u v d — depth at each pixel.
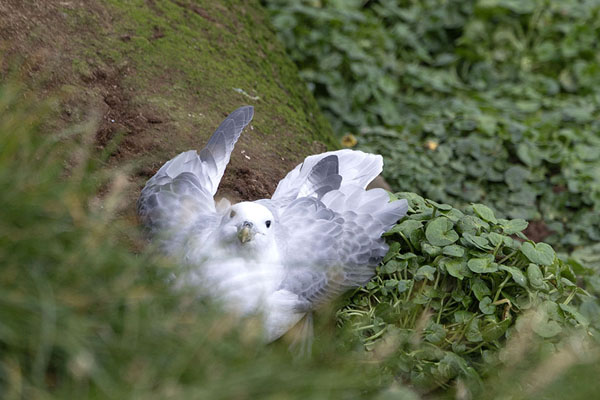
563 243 10.62
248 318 5.41
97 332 4.64
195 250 6.19
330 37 12.66
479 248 7.02
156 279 5.09
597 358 5.74
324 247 6.80
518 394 5.82
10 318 4.43
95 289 4.75
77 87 8.07
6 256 4.61
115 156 7.72
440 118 11.91
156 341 4.66
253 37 10.80
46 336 4.34
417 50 13.73
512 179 10.92
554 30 14.25
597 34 14.28
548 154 11.26
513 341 6.48
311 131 9.81
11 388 4.27
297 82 11.06
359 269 6.97
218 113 8.84
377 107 12.42
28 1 8.38
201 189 7.03
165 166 7.24
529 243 7.14
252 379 4.57
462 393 6.06
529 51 14.22
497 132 11.39
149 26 9.41
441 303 6.91
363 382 5.10
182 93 8.86
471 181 10.93
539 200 11.03
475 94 13.16
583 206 10.94
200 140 8.24
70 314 4.54
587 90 13.68
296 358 5.32
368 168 8.12
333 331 6.55
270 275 6.24
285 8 12.90
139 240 6.45
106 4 9.25
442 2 14.32
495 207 10.76
